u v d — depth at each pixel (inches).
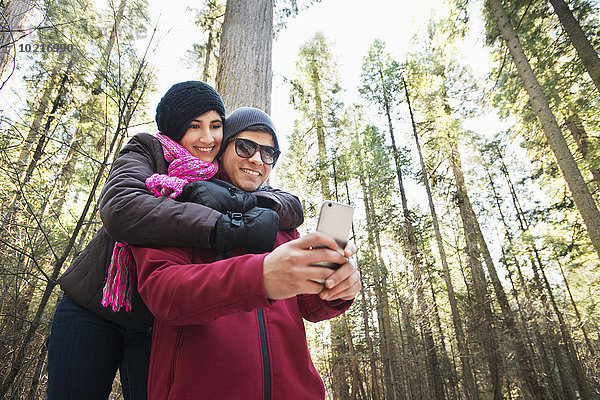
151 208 29.8
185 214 29.7
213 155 48.5
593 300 621.9
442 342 482.9
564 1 313.3
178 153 42.9
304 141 666.8
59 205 184.2
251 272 23.3
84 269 46.0
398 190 561.9
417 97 607.2
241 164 48.0
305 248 24.1
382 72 610.9
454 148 583.5
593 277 581.0
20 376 110.0
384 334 473.4
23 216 137.9
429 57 586.6
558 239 449.1
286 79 247.3
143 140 42.6
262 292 23.0
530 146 455.2
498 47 390.0
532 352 463.5
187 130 46.7
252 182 48.2
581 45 290.0
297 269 22.8
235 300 23.3
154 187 33.6
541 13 335.0
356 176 530.6
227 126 50.2
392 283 479.8
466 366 457.7
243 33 125.4
